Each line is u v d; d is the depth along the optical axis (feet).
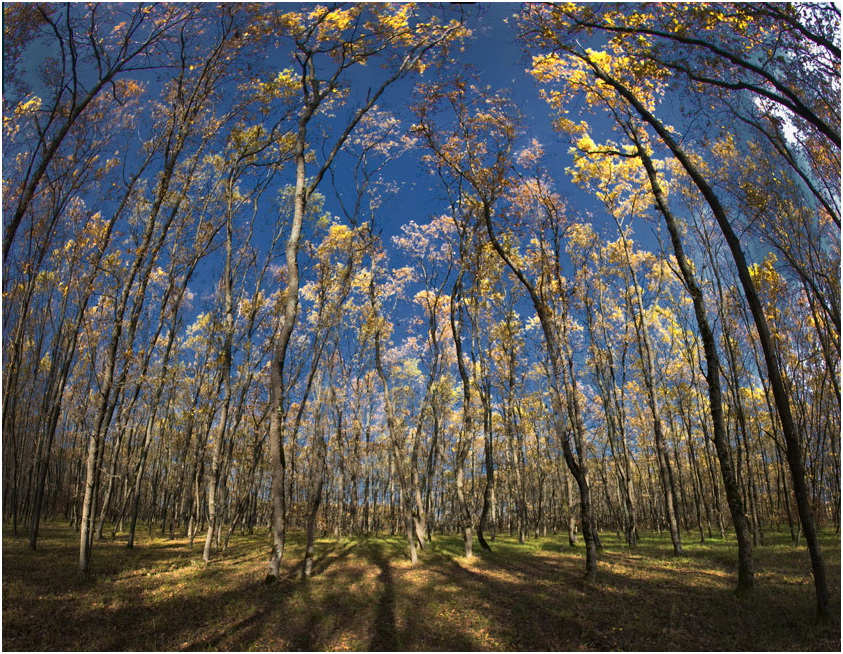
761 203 37.93
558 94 46.65
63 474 106.42
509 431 74.33
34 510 50.78
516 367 75.87
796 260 37.99
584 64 42.98
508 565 45.75
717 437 33.22
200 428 64.80
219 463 49.93
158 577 39.01
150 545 63.46
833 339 40.70
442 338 72.69
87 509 36.55
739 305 55.52
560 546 65.10
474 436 94.12
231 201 53.93
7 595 29.50
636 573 40.73
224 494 84.84
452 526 122.42
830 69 27.94
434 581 37.47
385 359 83.20
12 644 22.40
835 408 59.57
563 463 85.97
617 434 75.82
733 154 39.34
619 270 69.67
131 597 31.22
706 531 92.07
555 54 42.06
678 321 71.92
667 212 38.17
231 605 29.91
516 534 101.30
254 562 48.67
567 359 56.44
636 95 41.19
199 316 72.08
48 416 60.34
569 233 60.39
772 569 40.09
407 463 91.30
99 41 34.37
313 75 46.96
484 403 62.54
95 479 37.58
